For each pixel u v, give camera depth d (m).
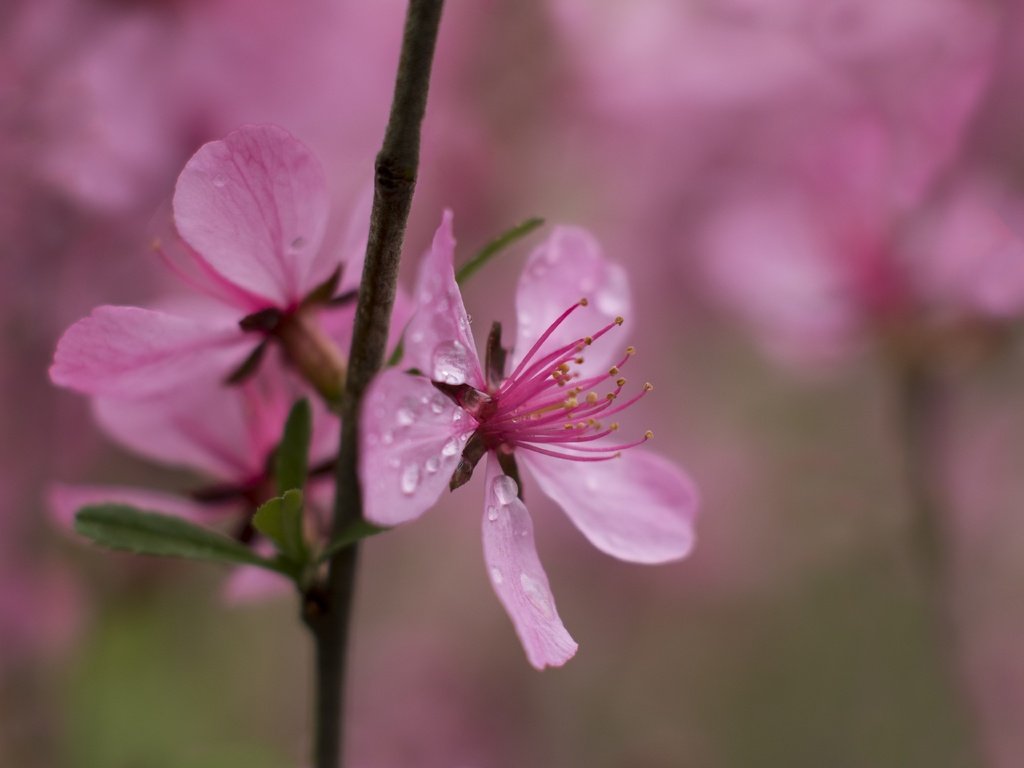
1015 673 0.41
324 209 0.25
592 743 0.46
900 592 0.45
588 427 0.26
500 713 0.45
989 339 0.34
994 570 0.41
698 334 0.44
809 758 0.47
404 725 0.45
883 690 0.47
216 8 0.35
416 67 0.24
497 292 0.41
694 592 0.47
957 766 0.45
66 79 0.33
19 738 0.36
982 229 0.33
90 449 0.35
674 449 0.45
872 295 0.34
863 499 0.43
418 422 0.25
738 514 0.46
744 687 0.48
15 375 0.35
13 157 0.33
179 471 0.35
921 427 0.35
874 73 0.36
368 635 0.47
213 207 0.25
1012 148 0.34
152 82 0.34
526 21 0.41
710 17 0.39
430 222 0.40
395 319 0.26
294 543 0.25
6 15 0.33
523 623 0.24
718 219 0.38
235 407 0.27
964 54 0.35
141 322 0.25
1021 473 0.41
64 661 0.37
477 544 0.47
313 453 0.26
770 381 0.46
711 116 0.39
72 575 0.37
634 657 0.47
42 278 0.34
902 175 0.34
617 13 0.41
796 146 0.37
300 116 0.35
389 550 0.47
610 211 0.43
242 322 0.26
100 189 0.33
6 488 0.35
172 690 0.39
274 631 0.47
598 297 0.27
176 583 0.39
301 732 0.45
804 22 0.37
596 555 0.45
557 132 0.42
